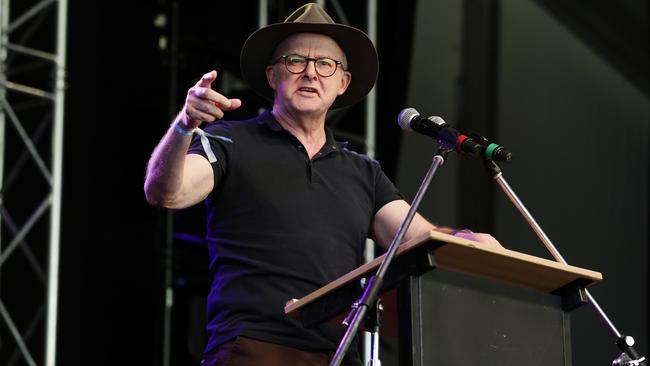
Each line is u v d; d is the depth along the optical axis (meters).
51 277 15.49
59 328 16.08
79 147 16.61
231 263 8.48
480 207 21.00
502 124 21.52
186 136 7.54
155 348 16.72
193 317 16.94
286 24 9.34
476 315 6.94
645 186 23.72
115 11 17.06
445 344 6.77
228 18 17.75
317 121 9.20
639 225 23.33
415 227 9.05
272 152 8.84
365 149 18.02
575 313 21.53
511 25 22.06
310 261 8.41
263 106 16.94
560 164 22.25
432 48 21.03
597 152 22.98
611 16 22.61
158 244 16.89
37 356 15.98
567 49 22.86
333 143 9.25
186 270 17.02
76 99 16.66
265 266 8.35
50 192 15.86
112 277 16.62
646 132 24.11
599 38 23.11
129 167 16.95
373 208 9.25
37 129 16.52
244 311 8.21
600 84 23.39
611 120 23.45
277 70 9.33
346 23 18.17
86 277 16.42
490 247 6.68
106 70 16.94
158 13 17.27
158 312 16.81
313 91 9.15
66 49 16.69
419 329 6.70
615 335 7.96
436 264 6.77
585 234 22.30
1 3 15.81
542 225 21.61
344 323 6.78
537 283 7.24
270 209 8.56
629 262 22.92
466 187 21.02
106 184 16.75
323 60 9.27
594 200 22.67
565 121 22.56
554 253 8.08
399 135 19.98
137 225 16.89
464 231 7.91
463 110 21.28
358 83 10.03
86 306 16.34
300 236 8.48
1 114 15.62
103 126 16.81
